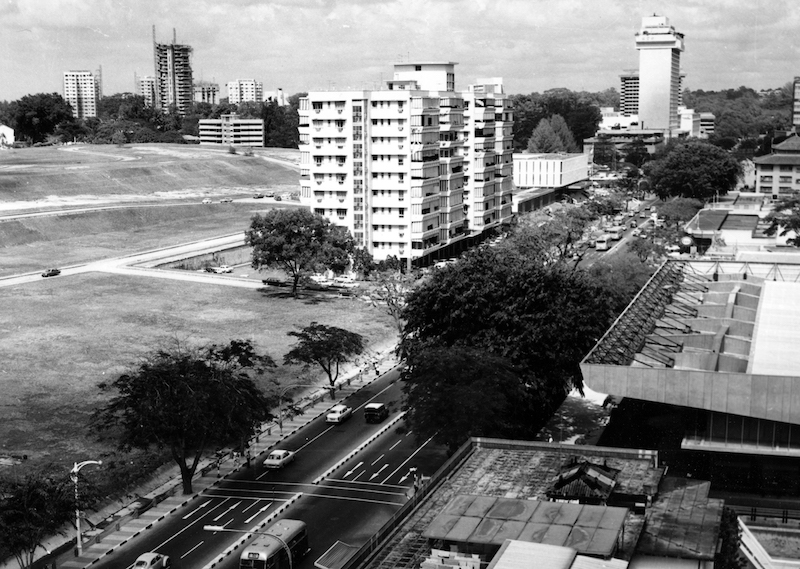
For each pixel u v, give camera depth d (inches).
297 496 5128.0
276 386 7012.8
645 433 5511.8
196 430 5103.3
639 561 3075.8
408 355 6397.6
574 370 5984.3
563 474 3602.4
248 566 4001.0
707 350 5526.6
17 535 4229.8
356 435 6117.1
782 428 4662.9
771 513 4512.8
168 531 4751.5
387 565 3041.3
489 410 5118.1
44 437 5969.5
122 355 7741.1
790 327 5851.4
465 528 3100.4
